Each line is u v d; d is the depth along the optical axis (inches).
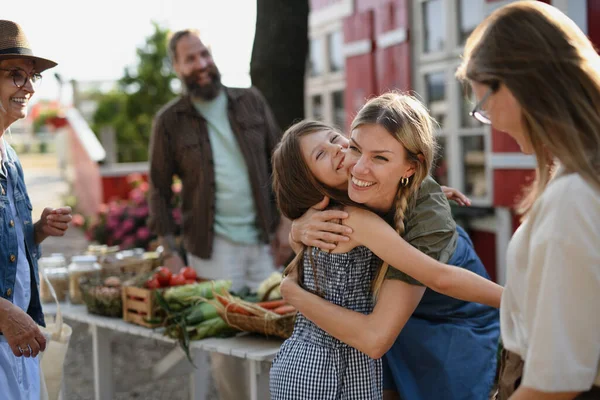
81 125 563.8
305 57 177.0
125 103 560.4
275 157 87.3
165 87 562.3
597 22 163.8
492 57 58.6
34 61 98.0
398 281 78.4
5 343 94.0
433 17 229.9
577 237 53.1
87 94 634.8
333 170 82.4
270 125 159.9
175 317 118.6
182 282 130.0
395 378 93.1
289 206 87.5
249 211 153.4
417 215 81.2
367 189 76.4
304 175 84.0
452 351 92.3
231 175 151.3
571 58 56.2
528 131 58.7
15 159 101.3
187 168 151.6
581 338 53.2
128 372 199.5
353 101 274.8
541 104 56.3
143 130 550.6
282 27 172.4
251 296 125.1
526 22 57.7
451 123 226.1
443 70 225.8
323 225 81.3
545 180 59.1
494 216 205.6
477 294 75.1
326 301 80.8
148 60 567.2
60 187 711.1
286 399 82.1
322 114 309.6
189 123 151.9
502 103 59.4
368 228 78.1
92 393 188.2
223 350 111.0
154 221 156.9
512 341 63.1
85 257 152.9
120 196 457.7
